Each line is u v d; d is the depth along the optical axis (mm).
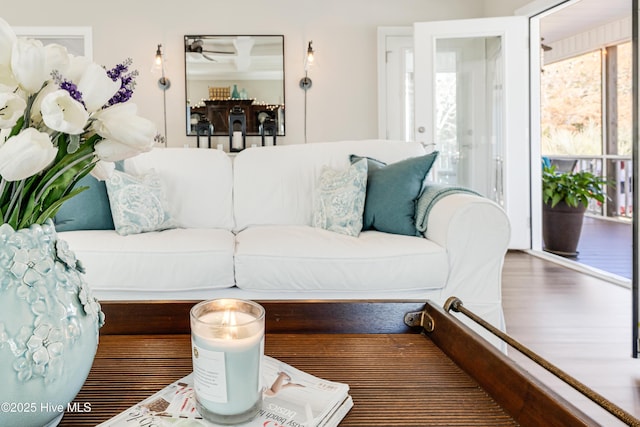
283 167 2506
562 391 1646
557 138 7383
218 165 2500
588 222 6184
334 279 1778
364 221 2182
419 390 765
